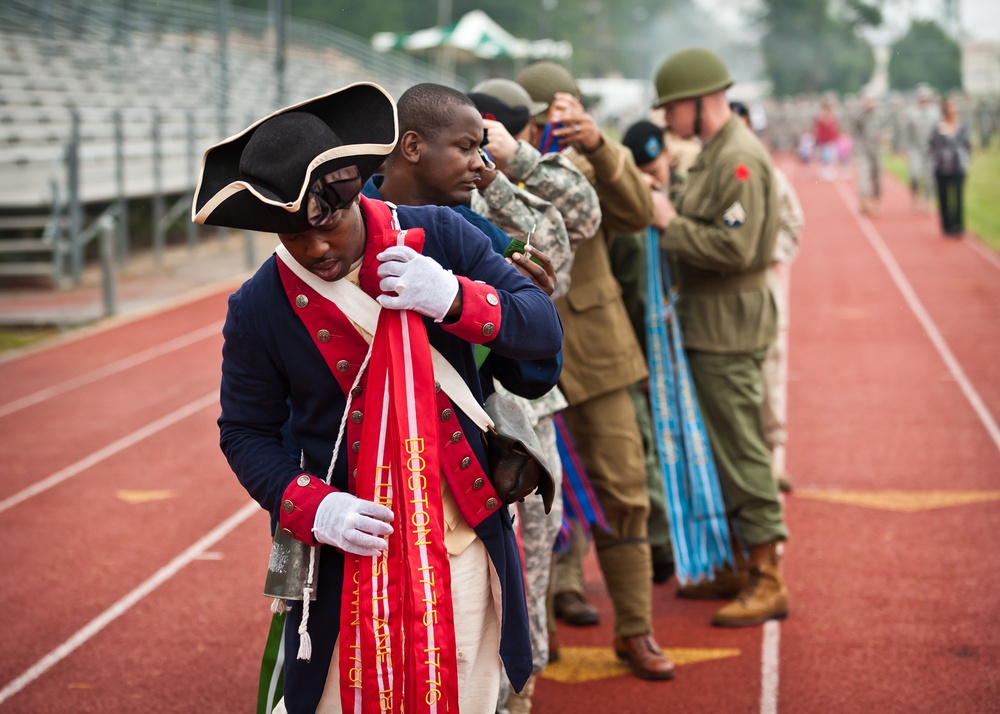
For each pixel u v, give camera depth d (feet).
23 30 118.32
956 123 88.53
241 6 306.55
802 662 21.84
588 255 20.65
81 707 21.39
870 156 106.73
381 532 11.29
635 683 21.12
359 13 341.41
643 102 249.34
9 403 47.19
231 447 12.35
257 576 28.07
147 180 99.71
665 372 23.06
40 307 69.36
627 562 21.04
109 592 27.20
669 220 23.11
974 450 36.22
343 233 11.25
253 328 11.96
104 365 54.19
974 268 74.38
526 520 17.40
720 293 23.21
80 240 80.07
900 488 32.76
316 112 11.46
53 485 35.94
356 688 11.66
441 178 14.84
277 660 13.53
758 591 23.66
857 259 80.79
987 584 25.40
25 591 27.35
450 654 11.46
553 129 19.61
